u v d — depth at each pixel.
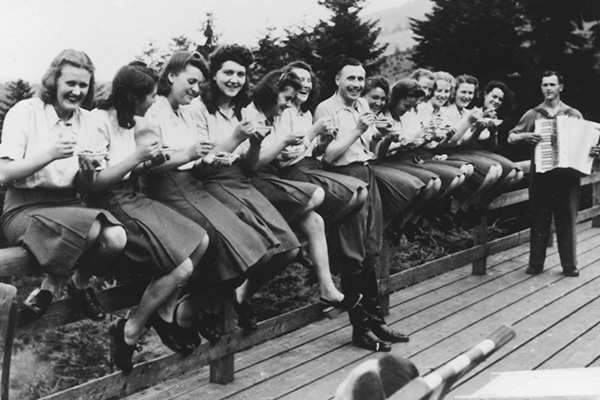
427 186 5.94
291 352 5.22
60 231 3.31
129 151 3.80
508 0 13.88
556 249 8.99
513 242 8.18
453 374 1.84
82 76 3.43
